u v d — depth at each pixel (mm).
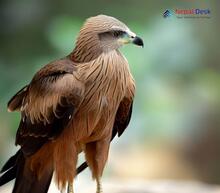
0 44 16875
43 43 16578
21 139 9297
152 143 17531
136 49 15336
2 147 15945
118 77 8766
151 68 15727
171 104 16266
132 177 17344
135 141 16750
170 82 16359
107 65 8695
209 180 18703
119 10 17219
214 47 17547
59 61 9055
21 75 15914
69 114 8773
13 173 9500
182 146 17953
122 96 8930
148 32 15953
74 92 8711
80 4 17203
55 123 8898
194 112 17250
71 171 9000
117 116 9484
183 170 18359
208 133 17844
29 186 9414
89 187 12086
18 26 16984
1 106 15609
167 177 17859
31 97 9195
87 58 8828
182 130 17312
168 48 16094
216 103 17438
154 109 15961
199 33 17297
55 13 17125
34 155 9227
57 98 8805
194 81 16844
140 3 17250
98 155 9195
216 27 17516
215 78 17203
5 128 15742
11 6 17078
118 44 8805
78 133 8938
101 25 8797
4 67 16031
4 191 12367
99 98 8742
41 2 17125
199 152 18875
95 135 9047
